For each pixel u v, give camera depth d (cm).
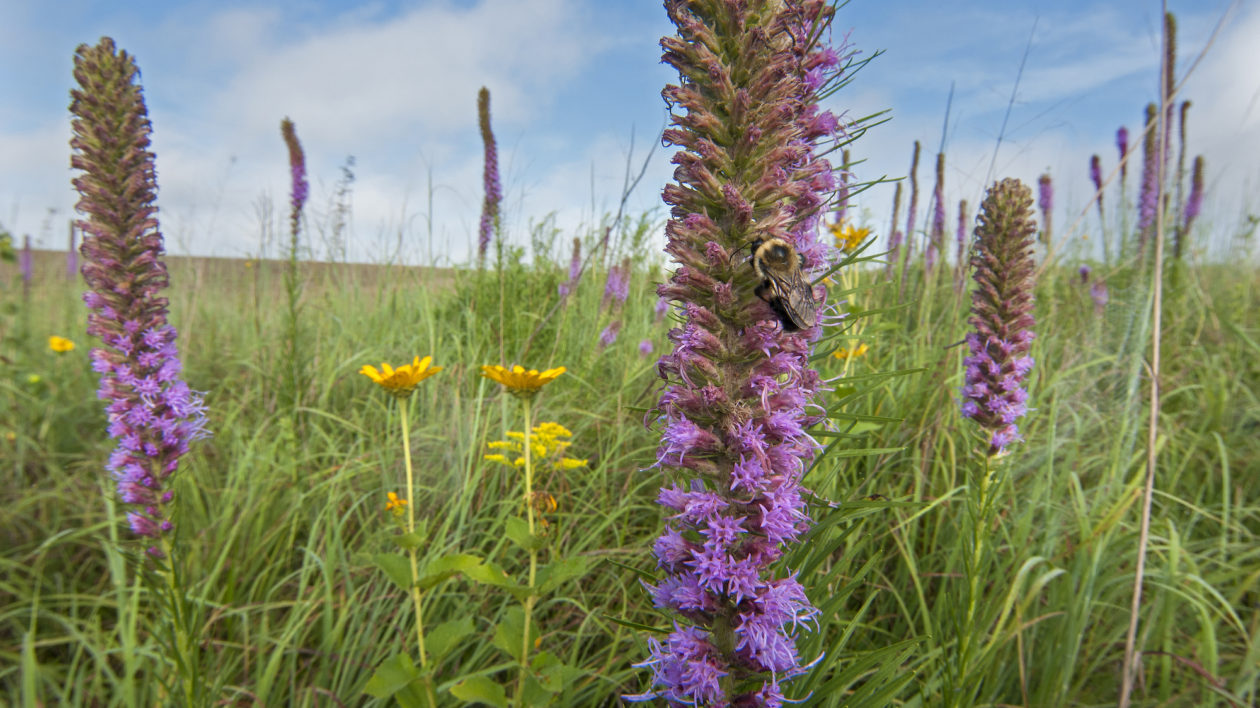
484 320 653
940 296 579
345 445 504
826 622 199
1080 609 296
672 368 173
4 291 706
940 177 532
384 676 232
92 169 286
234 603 340
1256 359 560
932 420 392
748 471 159
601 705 288
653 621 314
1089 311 572
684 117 171
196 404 298
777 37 172
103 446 478
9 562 343
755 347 164
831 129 185
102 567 386
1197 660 289
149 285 295
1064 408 437
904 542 335
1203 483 412
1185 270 673
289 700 296
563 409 498
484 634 310
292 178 637
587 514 402
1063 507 355
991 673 296
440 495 406
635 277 836
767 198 164
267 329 698
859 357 426
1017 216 293
